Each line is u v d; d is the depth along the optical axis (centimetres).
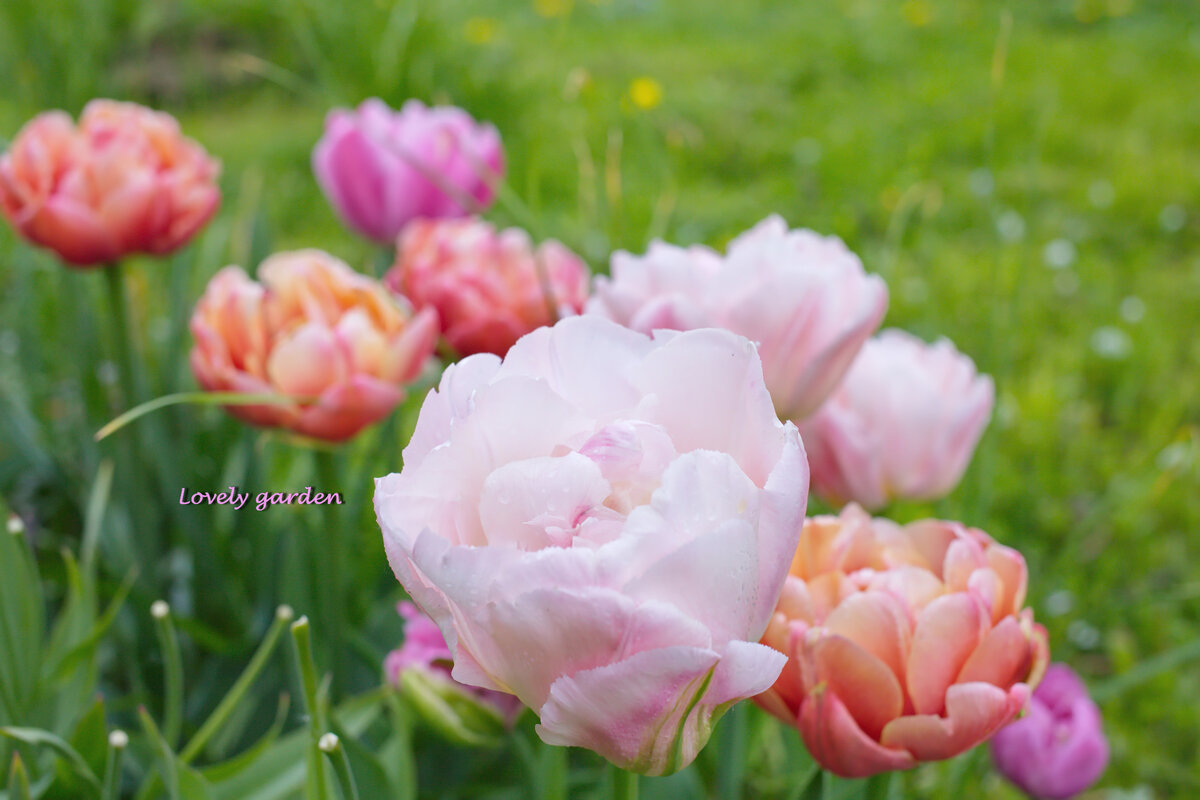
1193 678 131
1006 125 320
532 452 78
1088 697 104
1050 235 246
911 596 88
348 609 113
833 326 94
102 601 118
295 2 158
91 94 146
